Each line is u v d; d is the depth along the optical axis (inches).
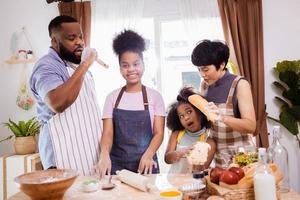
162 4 114.4
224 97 56.1
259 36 105.0
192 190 39.6
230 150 54.2
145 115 59.1
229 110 55.3
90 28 112.0
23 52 116.8
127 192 42.5
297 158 108.0
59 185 36.4
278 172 38.6
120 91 61.6
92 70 112.6
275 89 109.2
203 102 51.9
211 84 59.2
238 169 38.9
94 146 61.9
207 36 108.7
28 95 118.1
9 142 119.6
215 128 56.9
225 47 56.7
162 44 116.7
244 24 105.4
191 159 47.0
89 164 60.8
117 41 59.5
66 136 58.5
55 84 54.7
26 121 114.5
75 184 46.3
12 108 120.1
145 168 52.1
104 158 54.1
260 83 104.4
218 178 39.5
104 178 49.7
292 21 108.1
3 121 120.6
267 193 34.5
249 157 43.3
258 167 37.9
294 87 102.3
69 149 58.7
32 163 98.8
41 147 59.8
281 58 108.9
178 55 116.6
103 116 60.6
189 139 61.5
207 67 56.2
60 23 59.2
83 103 61.7
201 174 45.9
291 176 108.3
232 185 36.9
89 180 46.8
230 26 105.0
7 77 120.0
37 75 56.3
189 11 109.4
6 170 99.3
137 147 59.0
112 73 112.2
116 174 51.4
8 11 119.4
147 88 62.0
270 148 45.5
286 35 108.5
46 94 53.6
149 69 115.3
